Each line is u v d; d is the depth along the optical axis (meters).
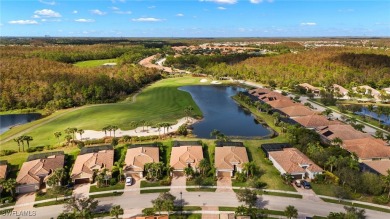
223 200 77.88
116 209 67.81
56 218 70.94
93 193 81.44
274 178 88.12
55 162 93.19
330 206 74.69
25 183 82.62
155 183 86.38
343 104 168.88
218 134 115.19
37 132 128.38
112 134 122.00
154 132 124.25
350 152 98.00
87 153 98.62
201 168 89.81
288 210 66.44
